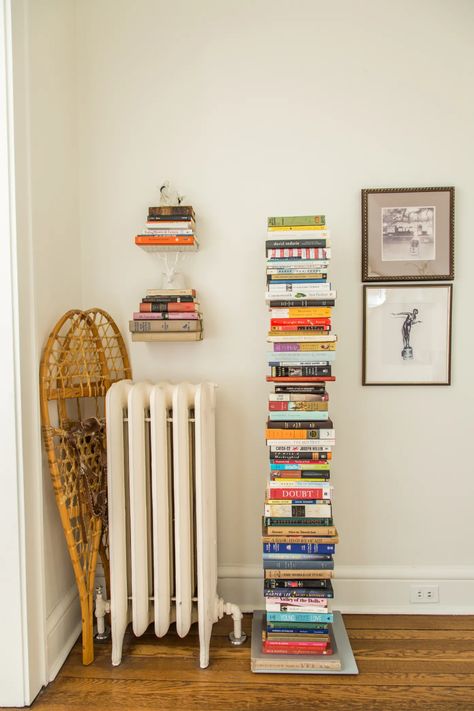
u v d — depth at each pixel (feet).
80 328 6.17
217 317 6.95
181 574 5.76
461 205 6.81
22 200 5.19
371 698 5.19
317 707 5.07
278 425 5.85
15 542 5.11
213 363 6.98
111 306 6.99
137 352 6.99
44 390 5.48
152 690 5.34
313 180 6.87
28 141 5.30
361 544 6.93
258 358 6.96
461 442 6.89
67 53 6.56
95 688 5.38
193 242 6.42
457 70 6.77
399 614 6.84
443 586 6.87
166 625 5.83
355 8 6.82
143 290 6.98
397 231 6.79
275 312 5.98
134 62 6.91
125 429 6.29
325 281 5.95
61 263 6.27
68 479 5.75
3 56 5.00
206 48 6.89
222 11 6.88
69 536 5.61
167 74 6.91
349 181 6.86
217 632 6.49
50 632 5.62
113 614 5.68
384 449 6.92
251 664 5.67
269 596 5.78
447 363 6.82
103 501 6.03
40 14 5.72
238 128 6.90
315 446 5.82
